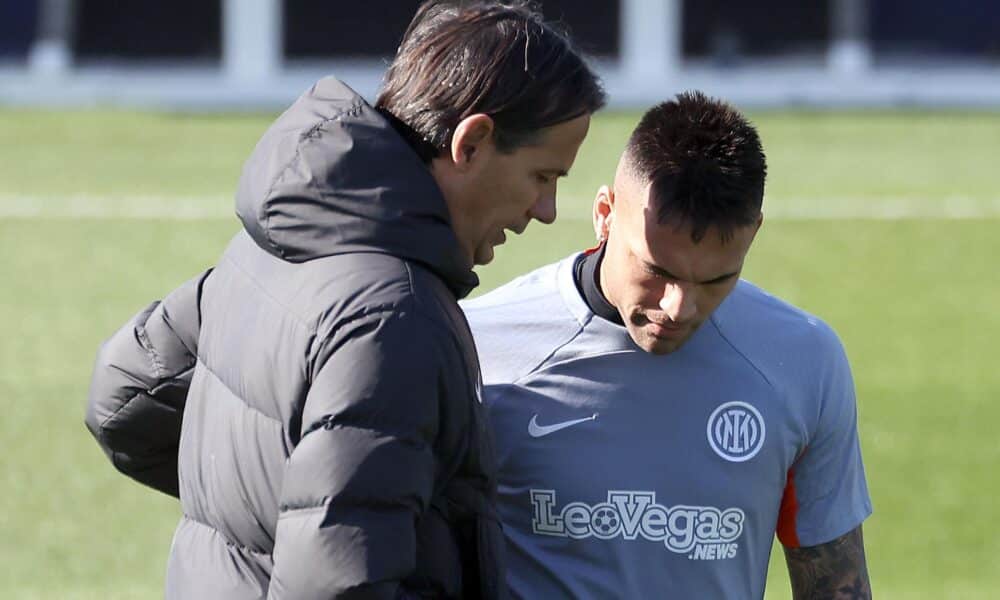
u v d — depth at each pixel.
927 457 25.11
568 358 9.13
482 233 8.27
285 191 7.69
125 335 9.48
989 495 23.34
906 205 47.47
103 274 38.56
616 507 9.09
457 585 8.02
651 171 8.38
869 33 80.75
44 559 20.73
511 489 9.20
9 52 79.12
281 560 7.30
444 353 7.55
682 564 9.14
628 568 9.12
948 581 20.08
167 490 10.03
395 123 8.09
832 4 79.88
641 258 8.50
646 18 77.75
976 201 48.28
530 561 9.21
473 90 7.87
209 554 8.06
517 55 7.93
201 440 8.23
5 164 54.69
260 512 7.76
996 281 38.16
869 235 43.03
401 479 7.30
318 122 7.82
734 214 8.28
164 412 9.35
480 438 7.93
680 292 8.48
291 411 7.55
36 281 37.69
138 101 75.56
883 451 25.41
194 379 8.51
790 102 76.69
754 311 9.29
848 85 77.12
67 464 24.80
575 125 8.12
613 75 77.88
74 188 50.16
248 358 7.84
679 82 77.56
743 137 8.52
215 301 8.38
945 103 76.69
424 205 7.73
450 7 8.28
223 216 45.56
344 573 7.16
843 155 58.56
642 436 9.09
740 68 79.50
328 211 7.64
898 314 34.91
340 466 7.23
